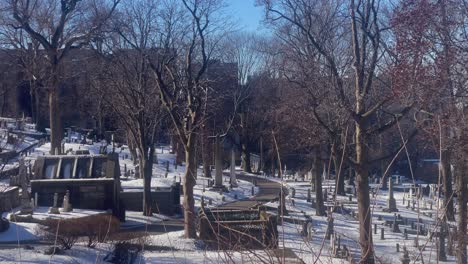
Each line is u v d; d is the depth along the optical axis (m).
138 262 17.47
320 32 28.62
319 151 38.19
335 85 26.98
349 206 31.28
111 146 66.19
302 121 33.91
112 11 44.47
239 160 75.31
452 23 18.11
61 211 33.12
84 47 50.56
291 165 63.38
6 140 53.09
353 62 25.52
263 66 64.25
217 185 46.38
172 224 33.19
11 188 34.00
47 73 52.38
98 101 52.25
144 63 34.91
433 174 37.03
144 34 34.81
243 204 39.94
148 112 37.09
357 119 23.94
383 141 29.58
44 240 23.81
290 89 38.91
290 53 48.69
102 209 34.75
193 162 26.22
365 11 25.19
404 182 49.22
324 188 41.12
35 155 52.31
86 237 20.23
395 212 38.81
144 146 37.00
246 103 61.94
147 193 36.72
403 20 18.14
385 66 30.64
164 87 28.84
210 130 45.50
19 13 49.34
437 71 17.20
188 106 27.80
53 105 51.00
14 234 25.95
